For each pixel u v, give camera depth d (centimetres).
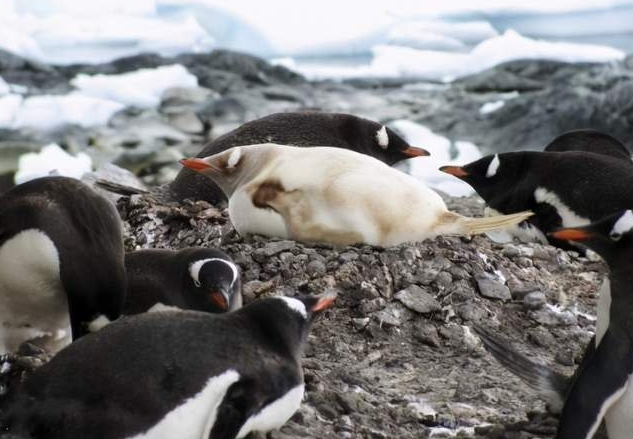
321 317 1139
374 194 1199
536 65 3506
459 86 3434
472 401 1016
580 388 848
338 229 1202
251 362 795
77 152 2836
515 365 941
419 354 1109
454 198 1877
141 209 1422
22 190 970
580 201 1379
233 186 1292
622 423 870
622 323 888
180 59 3616
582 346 1158
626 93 2950
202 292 1000
